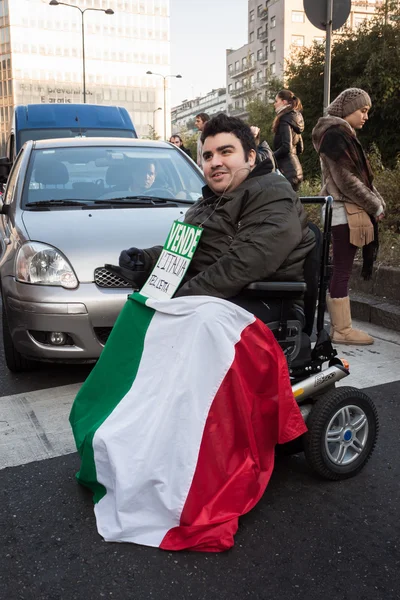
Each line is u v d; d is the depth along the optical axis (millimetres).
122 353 2693
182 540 2342
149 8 119312
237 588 2162
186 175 5258
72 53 115312
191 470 2340
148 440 2412
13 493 2809
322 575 2230
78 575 2236
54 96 115188
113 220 4305
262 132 21625
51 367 4555
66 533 2486
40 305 3795
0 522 2580
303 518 2584
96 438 2533
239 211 2641
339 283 4879
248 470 2420
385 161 13430
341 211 4723
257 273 2521
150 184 5043
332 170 4691
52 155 5242
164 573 2238
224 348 2375
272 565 2283
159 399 2459
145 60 120688
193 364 2383
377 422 2945
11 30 110375
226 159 2688
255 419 2475
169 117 124062
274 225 2537
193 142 44750
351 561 2309
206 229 2691
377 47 14172
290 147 7438
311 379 2770
